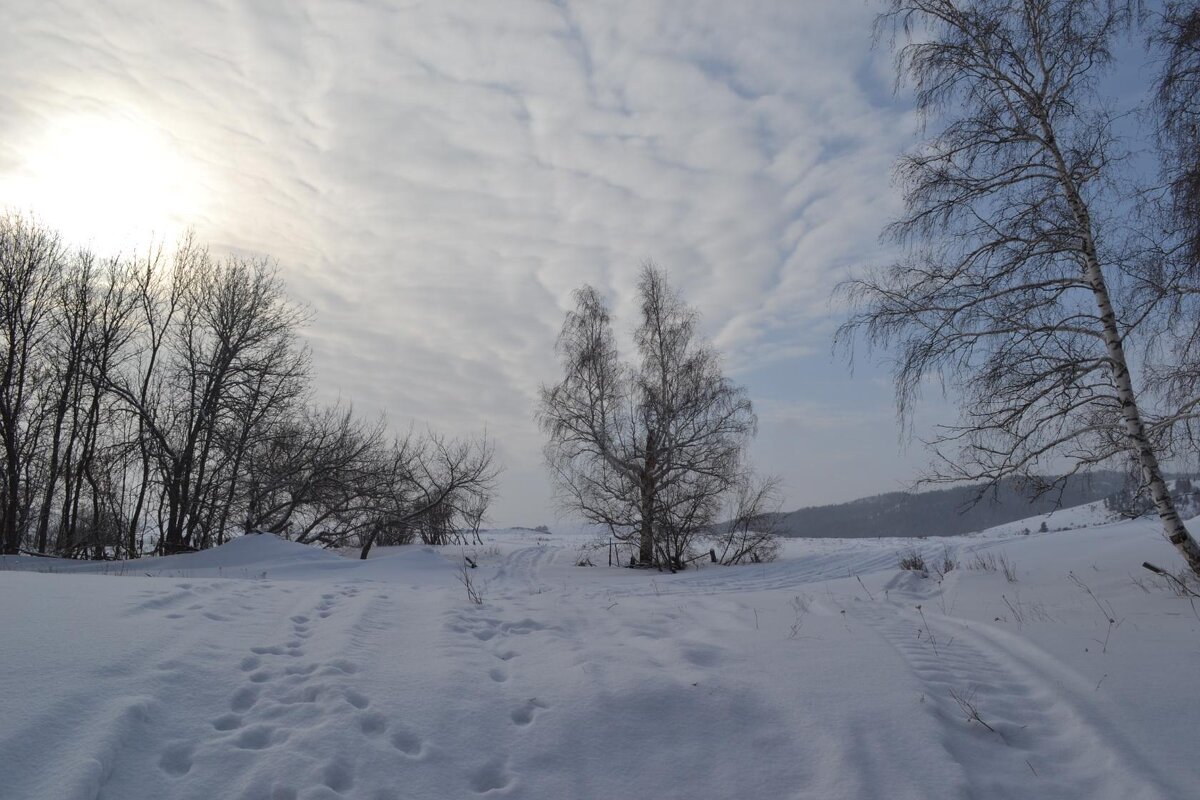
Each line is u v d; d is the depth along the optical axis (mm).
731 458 24719
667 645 6656
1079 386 8734
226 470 24125
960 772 4441
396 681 5379
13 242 23375
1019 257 8930
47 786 3557
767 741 4867
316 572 15773
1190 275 8195
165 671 5012
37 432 23719
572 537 41969
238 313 24594
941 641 7223
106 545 24516
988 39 8945
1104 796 4297
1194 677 5629
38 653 4930
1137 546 12727
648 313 26391
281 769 4043
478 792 4223
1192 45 7988
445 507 25938
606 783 4402
